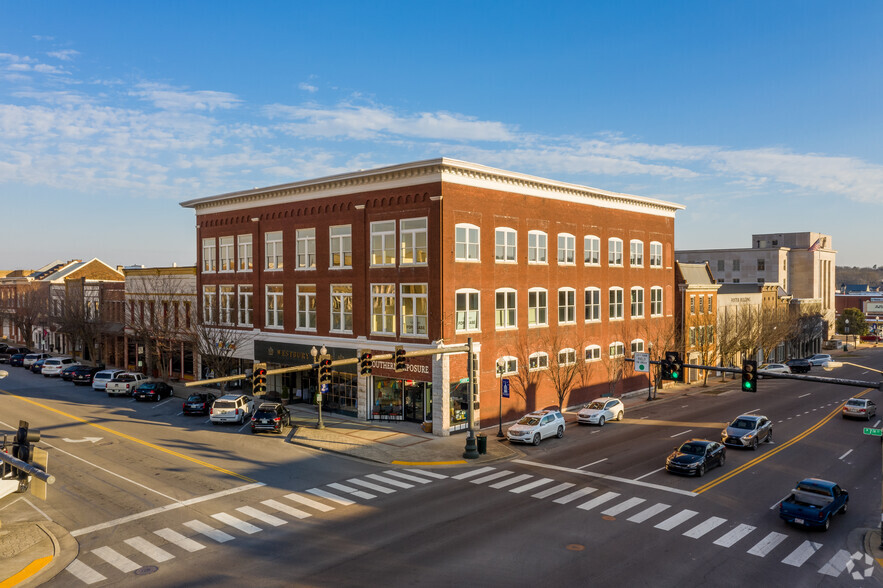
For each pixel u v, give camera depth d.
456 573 16.25
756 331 64.25
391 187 36.91
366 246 38.31
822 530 19.80
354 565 16.80
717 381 60.53
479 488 24.31
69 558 17.42
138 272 57.72
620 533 19.31
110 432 33.88
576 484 24.86
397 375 36.53
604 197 46.75
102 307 65.12
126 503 22.17
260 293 45.53
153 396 44.22
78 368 53.62
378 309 38.00
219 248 49.09
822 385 58.25
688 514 21.22
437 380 34.25
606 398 40.12
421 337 35.38
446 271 34.62
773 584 15.91
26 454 14.53
